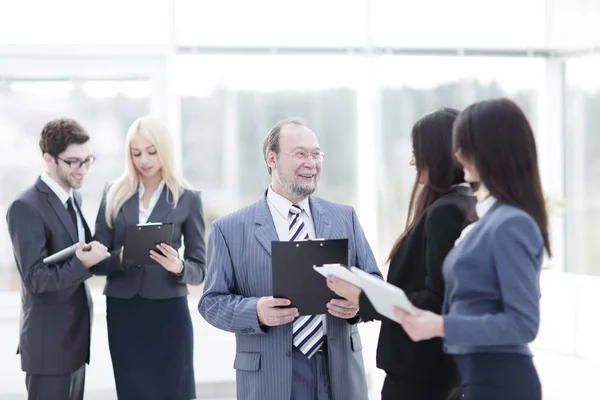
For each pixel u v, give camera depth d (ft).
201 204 11.64
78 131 10.65
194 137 15.99
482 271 6.02
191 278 11.00
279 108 16.22
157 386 11.00
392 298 5.92
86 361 10.98
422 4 16.49
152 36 15.57
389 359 7.37
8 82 15.14
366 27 16.30
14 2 15.05
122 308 10.96
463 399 6.27
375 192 16.46
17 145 15.21
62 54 15.21
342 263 7.68
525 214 5.97
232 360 15.44
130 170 11.28
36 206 10.50
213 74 15.97
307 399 8.14
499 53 16.83
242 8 15.94
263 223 8.45
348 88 16.40
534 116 17.12
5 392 14.75
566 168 17.15
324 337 8.26
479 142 6.15
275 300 7.65
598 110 16.34
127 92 15.58
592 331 14.19
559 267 17.12
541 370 14.30
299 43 16.16
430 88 16.63
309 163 8.30
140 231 10.29
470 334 5.82
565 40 16.65
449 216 6.95
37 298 10.55
